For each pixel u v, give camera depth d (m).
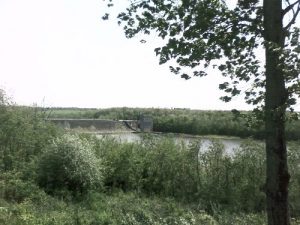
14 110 16.33
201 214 12.88
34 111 17.41
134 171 16.08
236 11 8.31
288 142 14.51
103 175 15.39
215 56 8.30
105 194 14.45
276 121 7.81
